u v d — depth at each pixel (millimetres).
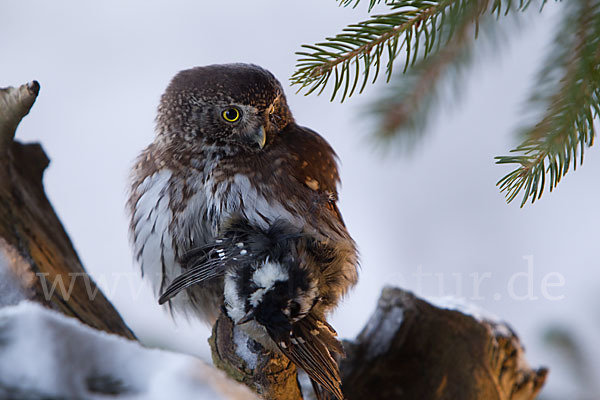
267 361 2914
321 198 2979
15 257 2896
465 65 2887
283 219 2943
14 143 2979
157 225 2975
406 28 2879
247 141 2980
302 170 2982
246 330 2906
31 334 2641
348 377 2982
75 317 2920
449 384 2977
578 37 2869
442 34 2879
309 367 2900
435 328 2986
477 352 2982
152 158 2988
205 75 2986
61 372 2588
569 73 2873
